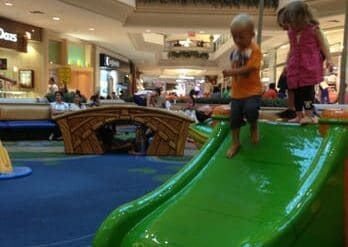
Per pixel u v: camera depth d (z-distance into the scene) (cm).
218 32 1570
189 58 3011
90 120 823
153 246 231
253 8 1440
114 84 2475
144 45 2144
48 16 1370
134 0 1419
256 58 274
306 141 259
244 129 292
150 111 818
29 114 1062
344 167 240
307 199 220
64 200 459
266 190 239
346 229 245
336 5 1217
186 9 1477
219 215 235
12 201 451
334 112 248
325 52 324
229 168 271
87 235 347
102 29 1609
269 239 201
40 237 341
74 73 1870
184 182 281
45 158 766
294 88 332
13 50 1462
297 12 323
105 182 561
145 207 265
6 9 1266
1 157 589
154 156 820
